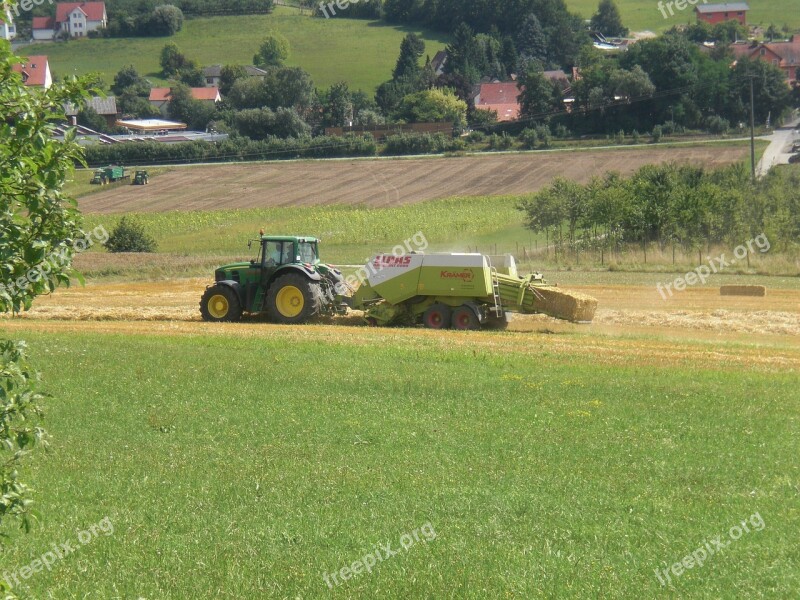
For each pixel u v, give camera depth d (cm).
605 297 10294
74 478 3691
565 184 17162
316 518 3198
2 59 1875
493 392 5206
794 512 3253
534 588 2583
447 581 2634
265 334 7388
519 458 3931
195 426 4525
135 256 15950
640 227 14738
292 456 3991
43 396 1958
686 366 6053
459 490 3494
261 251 8469
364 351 6494
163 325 8100
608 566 2748
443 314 7931
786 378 5678
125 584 2652
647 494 3459
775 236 13800
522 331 7906
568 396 5119
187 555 2862
